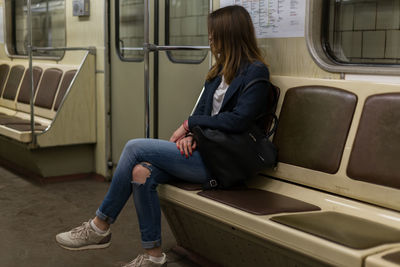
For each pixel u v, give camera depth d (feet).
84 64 14.76
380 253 5.03
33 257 9.05
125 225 10.91
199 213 7.34
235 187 7.89
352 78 7.69
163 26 13.15
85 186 14.47
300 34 8.38
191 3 12.67
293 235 5.72
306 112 7.80
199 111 8.64
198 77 12.03
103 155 15.08
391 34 8.33
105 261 8.91
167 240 9.98
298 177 7.72
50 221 11.18
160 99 13.25
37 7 18.45
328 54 8.36
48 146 14.35
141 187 7.47
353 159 6.95
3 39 20.81
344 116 7.25
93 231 7.81
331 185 7.22
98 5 14.53
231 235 7.58
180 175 7.73
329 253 5.28
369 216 6.61
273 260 6.99
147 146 7.57
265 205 6.77
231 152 7.39
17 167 16.46
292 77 8.33
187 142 7.72
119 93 14.48
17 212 11.83
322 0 8.20
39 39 18.52
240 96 7.64
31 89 13.92
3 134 14.94
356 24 8.74
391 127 6.61
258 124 8.25
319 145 7.47
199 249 8.83
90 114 15.12
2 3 20.49
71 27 16.01
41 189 14.03
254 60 7.86
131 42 14.07
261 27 9.07
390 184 6.45
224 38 7.96
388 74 7.18
